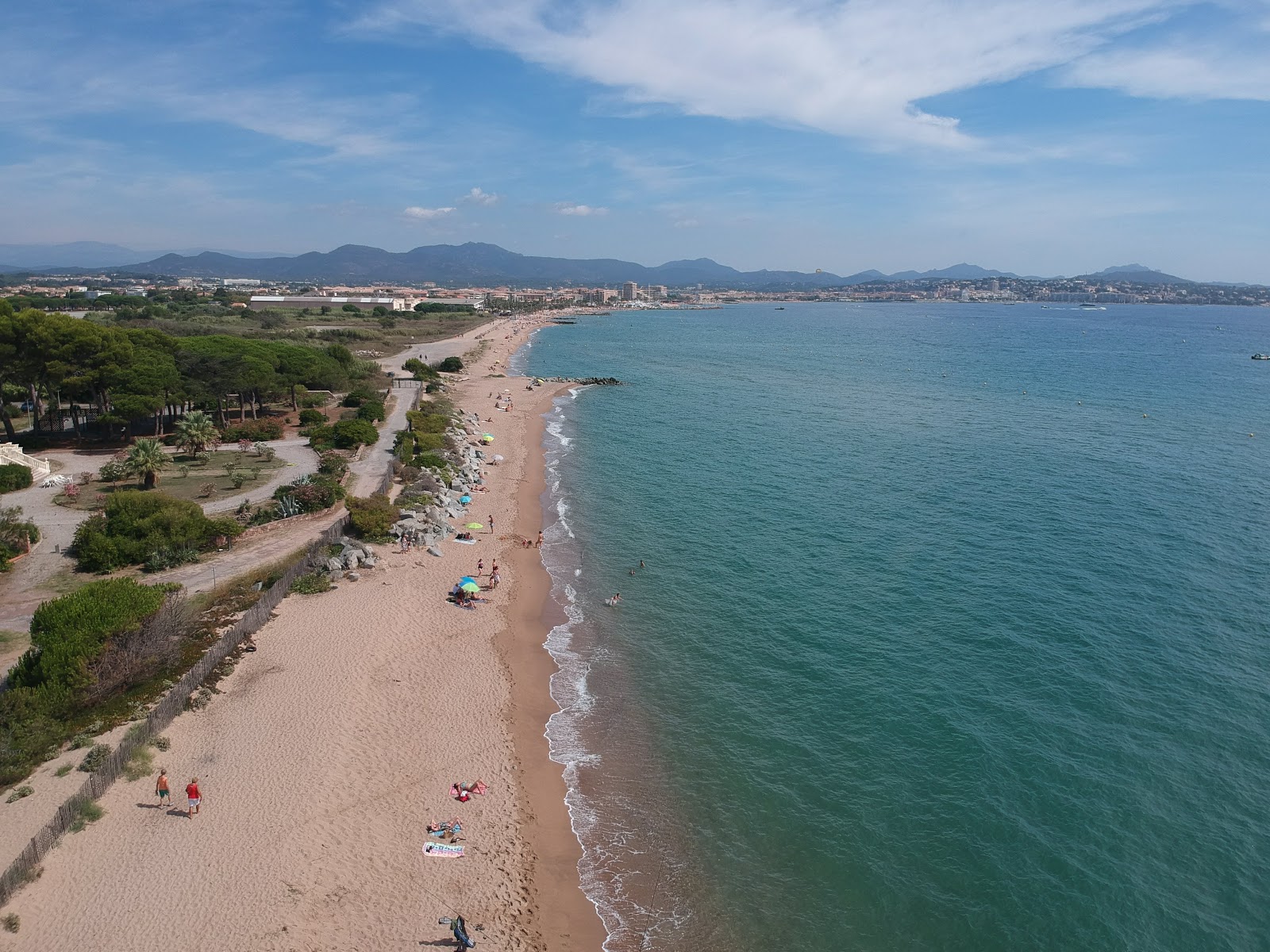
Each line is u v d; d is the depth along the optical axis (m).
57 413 92.94
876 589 58.53
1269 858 32.75
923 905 30.72
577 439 114.44
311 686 42.97
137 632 41.19
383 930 27.98
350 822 33.16
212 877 29.39
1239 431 117.06
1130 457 99.62
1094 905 30.58
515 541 68.25
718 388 167.75
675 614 54.81
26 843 29.95
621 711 43.22
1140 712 42.62
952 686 45.34
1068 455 101.12
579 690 45.22
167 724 38.56
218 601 51.31
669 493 84.44
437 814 34.28
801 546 67.75
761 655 49.19
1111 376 185.38
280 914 28.03
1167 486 85.19
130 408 84.69
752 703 44.03
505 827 33.91
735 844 33.75
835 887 31.59
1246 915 30.14
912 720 42.25
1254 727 41.19
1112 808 35.59
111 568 54.56
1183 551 65.50
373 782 35.88
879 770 38.44
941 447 106.19
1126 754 39.16
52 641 38.44
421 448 90.69
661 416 132.75
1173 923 29.83
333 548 59.78
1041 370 198.88
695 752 39.78
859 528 72.25
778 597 57.50
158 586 48.03
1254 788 36.78
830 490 85.00
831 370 198.75
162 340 99.88
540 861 32.34
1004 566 62.44
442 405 125.19
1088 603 55.59
